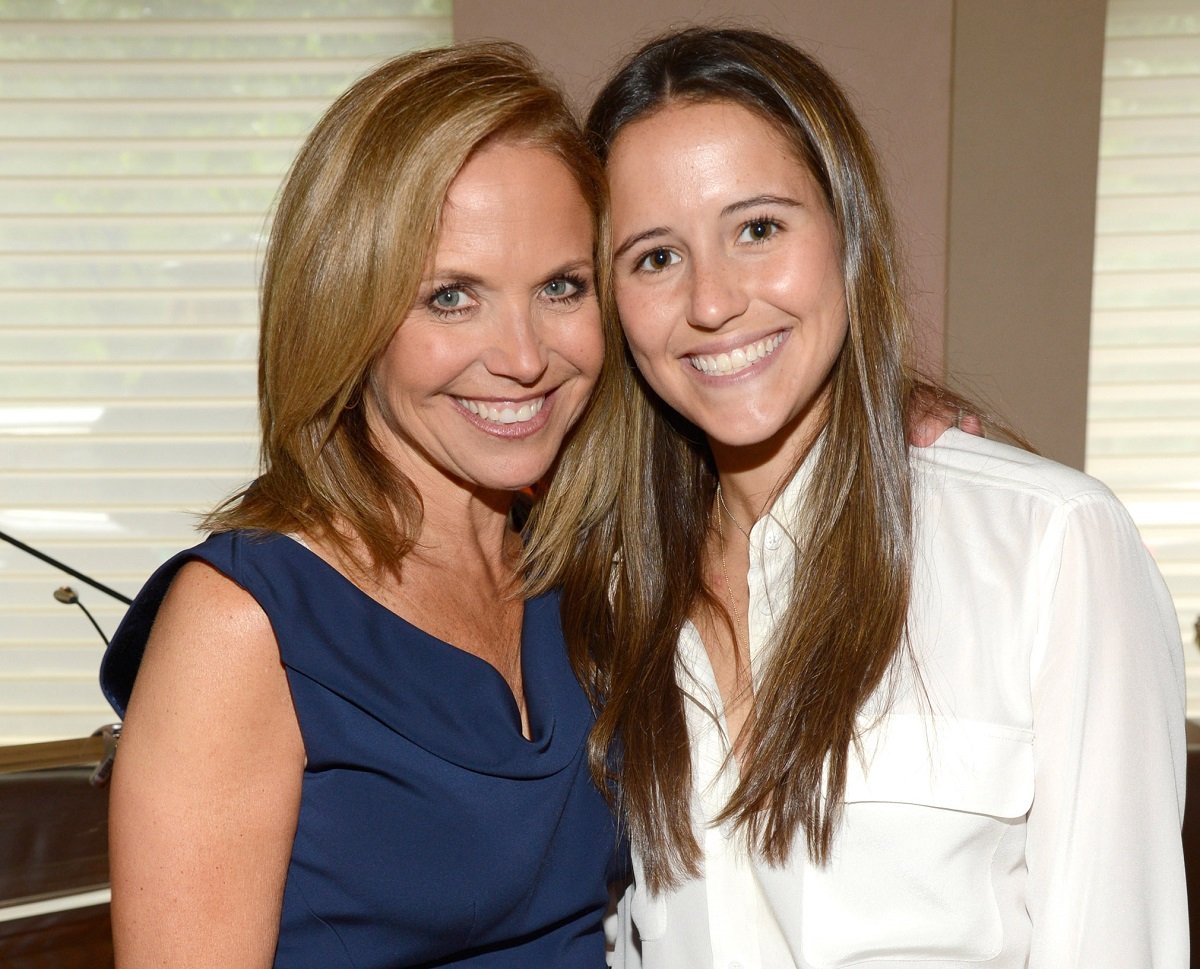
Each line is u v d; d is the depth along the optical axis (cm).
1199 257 332
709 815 139
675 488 154
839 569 137
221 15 332
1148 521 341
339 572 132
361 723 128
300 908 128
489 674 137
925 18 318
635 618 150
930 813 130
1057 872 125
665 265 137
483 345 128
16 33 332
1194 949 222
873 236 137
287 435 132
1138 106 329
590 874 143
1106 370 338
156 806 118
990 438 155
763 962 138
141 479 348
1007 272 327
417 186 123
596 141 138
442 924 131
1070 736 126
